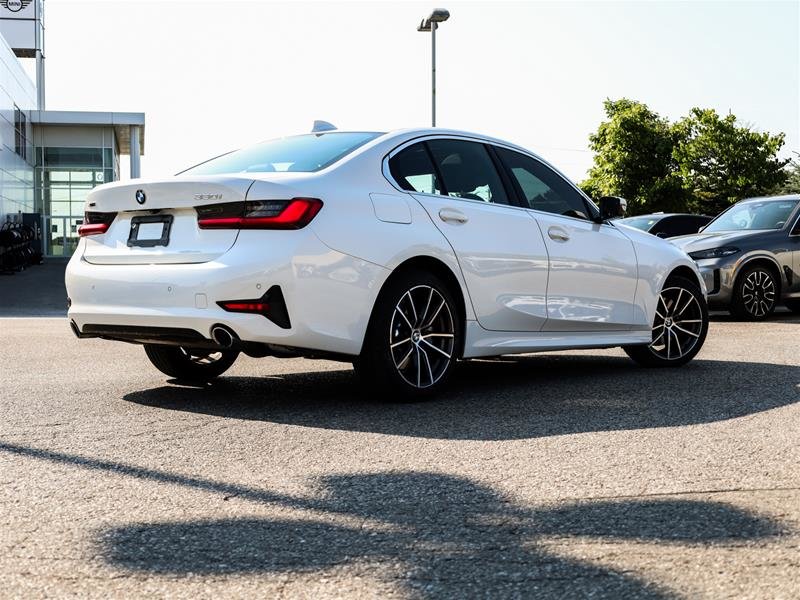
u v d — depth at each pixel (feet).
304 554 7.95
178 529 8.64
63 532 8.57
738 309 37.22
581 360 22.58
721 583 7.25
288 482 10.36
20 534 8.51
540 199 18.63
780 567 7.60
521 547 8.11
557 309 18.21
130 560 7.80
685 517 8.98
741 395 16.56
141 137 130.31
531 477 10.55
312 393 16.87
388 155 16.03
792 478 10.50
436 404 15.61
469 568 7.59
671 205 147.43
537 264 17.75
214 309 14.06
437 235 15.90
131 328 15.05
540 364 21.68
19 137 110.32
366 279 14.76
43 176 119.14
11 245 91.04
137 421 14.06
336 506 9.40
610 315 19.44
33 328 35.37
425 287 15.67
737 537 8.37
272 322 14.02
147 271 14.75
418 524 8.79
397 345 15.44
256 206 14.17
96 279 15.35
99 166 119.96
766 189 158.61
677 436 12.87
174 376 18.16
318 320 14.30
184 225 14.76
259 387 17.66
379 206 15.24
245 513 9.14
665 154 149.69
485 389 17.40
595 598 6.97
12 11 134.41
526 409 15.11
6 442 12.51
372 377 15.38
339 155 15.71
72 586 7.23
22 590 7.16
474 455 11.69
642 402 15.81
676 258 21.01
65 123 117.29
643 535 8.43
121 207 15.40
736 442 12.47
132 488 10.12
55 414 14.67
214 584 7.25
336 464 11.22
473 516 9.04
